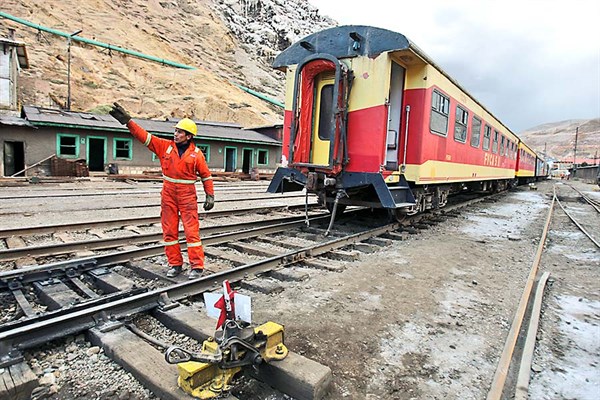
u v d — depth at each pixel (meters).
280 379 2.52
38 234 6.60
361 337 3.30
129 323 3.24
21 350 2.68
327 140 7.36
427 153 7.64
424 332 3.46
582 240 8.22
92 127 21.16
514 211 13.51
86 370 2.68
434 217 10.49
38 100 33.12
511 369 2.89
